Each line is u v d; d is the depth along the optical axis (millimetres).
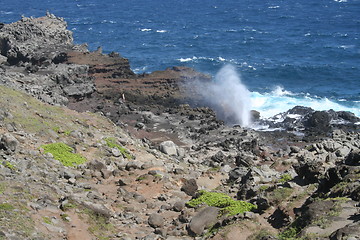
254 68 107938
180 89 76125
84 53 84125
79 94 68938
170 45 134250
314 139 60688
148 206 24500
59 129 35375
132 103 70875
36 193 21531
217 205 23422
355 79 99375
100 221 20844
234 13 185500
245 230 18984
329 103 84438
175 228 21484
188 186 27500
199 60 117438
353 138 35500
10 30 90312
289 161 33531
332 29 149500
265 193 22547
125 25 166750
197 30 155000
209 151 52531
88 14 194000
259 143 58781
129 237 20094
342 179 20719
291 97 87500
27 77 65062
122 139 39688
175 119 65312
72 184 25734
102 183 27703
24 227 18031
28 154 27453
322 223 16875
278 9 190375
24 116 35250
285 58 116875
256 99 85312
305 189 22500
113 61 81250
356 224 15586
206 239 19344
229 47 130000
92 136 37344
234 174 32219
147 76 79375
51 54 82750
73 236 19047
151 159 36812
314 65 108688
